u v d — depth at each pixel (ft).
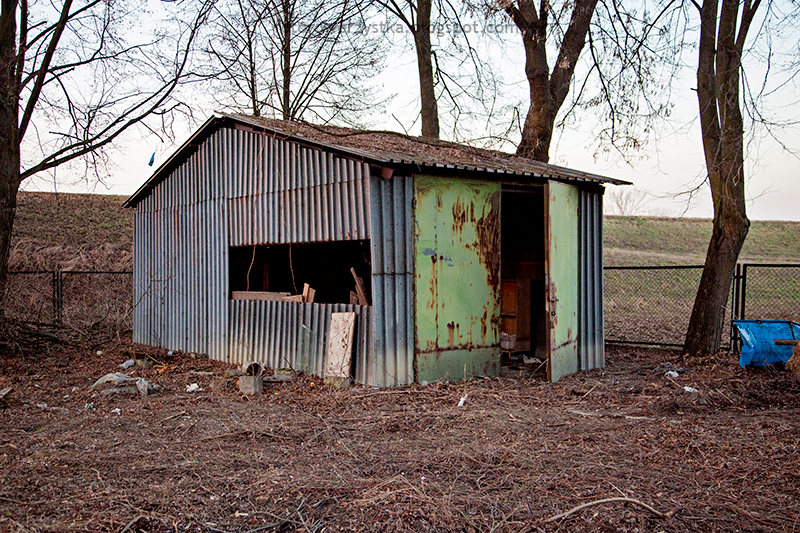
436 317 26.91
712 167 31.89
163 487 14.15
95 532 11.71
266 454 16.98
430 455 16.81
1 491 13.69
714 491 13.93
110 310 49.08
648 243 133.49
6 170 34.60
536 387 26.40
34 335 36.35
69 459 16.14
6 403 22.39
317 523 12.33
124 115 42.86
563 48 49.16
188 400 24.04
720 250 31.73
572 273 30.73
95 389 25.66
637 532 11.82
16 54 34.65
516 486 14.28
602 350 33.35
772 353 27.07
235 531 11.96
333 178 27.07
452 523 12.30
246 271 38.40
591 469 15.51
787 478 14.57
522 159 38.11
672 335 46.16
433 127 60.13
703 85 32.12
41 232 83.15
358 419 21.06
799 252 130.93
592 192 32.89
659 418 20.90
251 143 32.35
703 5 32.14
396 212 25.82
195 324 36.40
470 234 28.14
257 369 27.89
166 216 39.58
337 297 40.60
